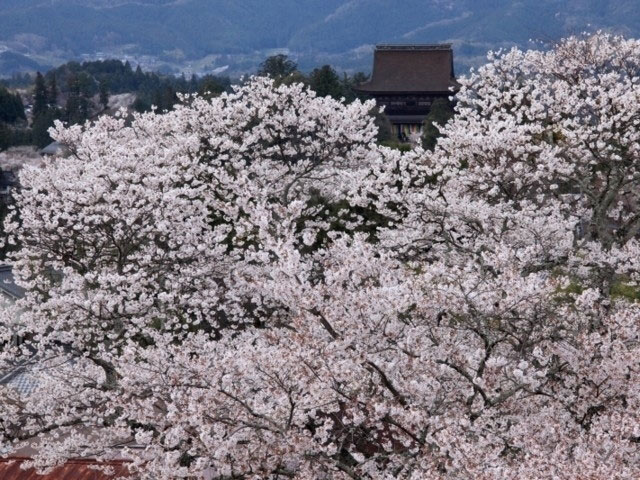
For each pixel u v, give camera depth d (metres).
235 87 30.92
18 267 28.66
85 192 23.73
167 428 15.77
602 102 23.70
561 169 23.75
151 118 32.09
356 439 16.81
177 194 22.86
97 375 20.14
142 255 23.42
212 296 22.77
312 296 14.27
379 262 15.92
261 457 14.72
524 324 17.08
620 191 25.88
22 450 24.00
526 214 22.78
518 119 25.45
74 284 21.39
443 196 25.12
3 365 21.58
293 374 13.99
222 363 14.20
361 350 13.83
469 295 15.62
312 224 27.02
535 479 11.77
